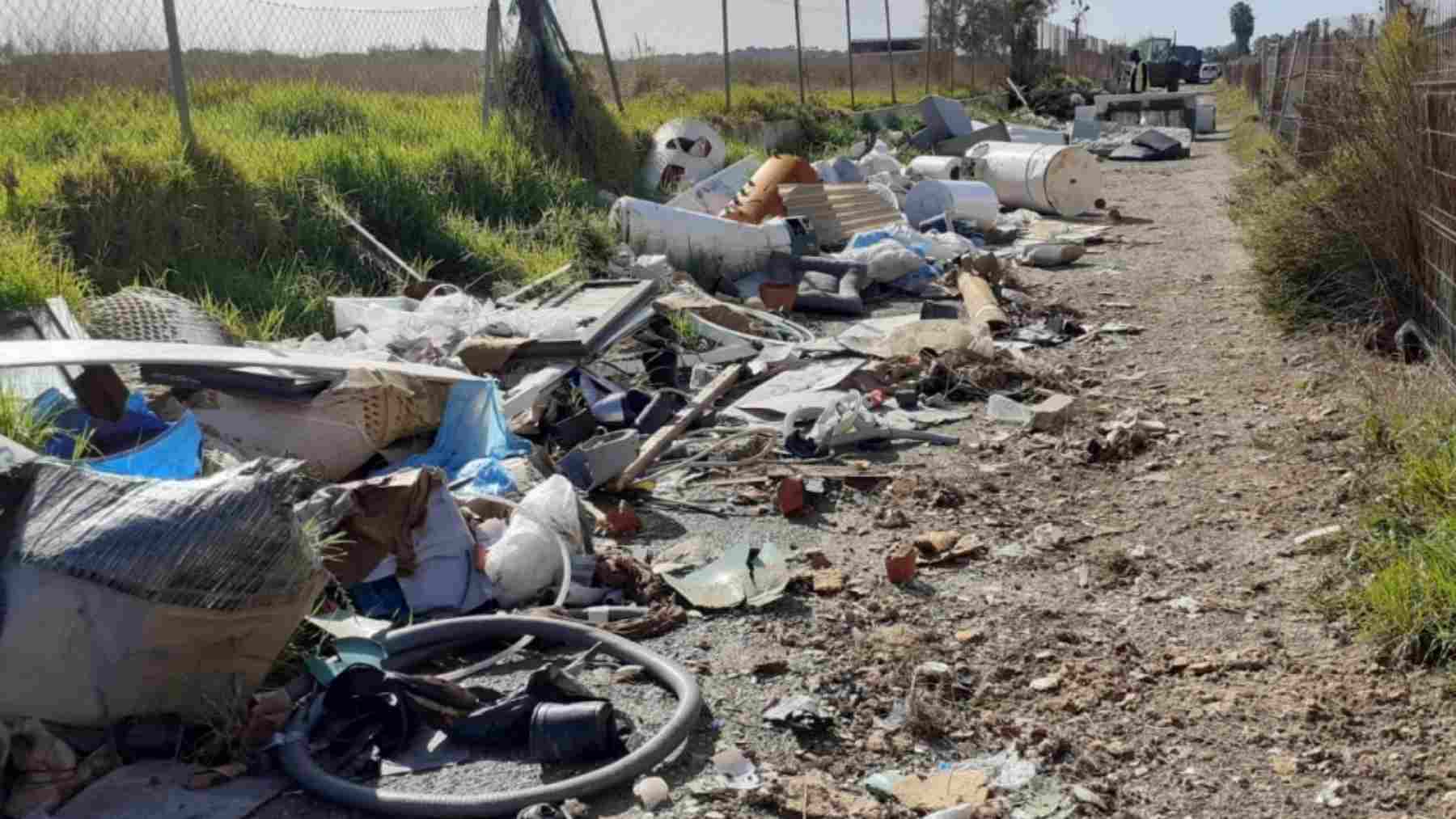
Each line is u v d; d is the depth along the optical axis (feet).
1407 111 27.76
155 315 23.07
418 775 12.55
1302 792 12.23
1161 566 17.88
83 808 11.74
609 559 17.53
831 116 78.18
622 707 13.89
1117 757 12.99
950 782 12.41
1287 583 16.94
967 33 127.24
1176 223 53.42
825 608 16.75
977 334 30.32
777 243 39.63
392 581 16.31
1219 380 27.71
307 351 24.73
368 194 35.14
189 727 12.69
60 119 38.24
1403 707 13.53
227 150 33.06
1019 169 57.21
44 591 11.83
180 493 12.35
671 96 68.85
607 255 36.83
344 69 48.03
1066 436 24.21
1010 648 15.48
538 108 46.16
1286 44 80.38
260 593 12.42
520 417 23.30
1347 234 30.30
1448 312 24.76
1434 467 18.13
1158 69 147.23
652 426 24.04
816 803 12.06
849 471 22.15
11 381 19.30
